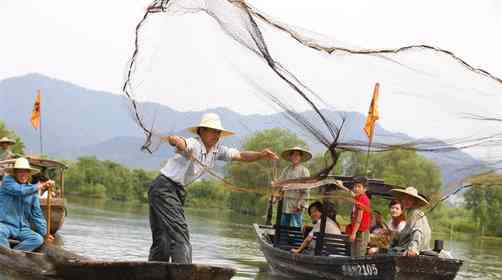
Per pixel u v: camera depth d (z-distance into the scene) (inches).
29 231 435.8
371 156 448.5
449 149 350.6
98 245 701.3
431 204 454.6
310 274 536.4
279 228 622.5
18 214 434.3
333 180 433.7
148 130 323.9
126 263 340.8
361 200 473.7
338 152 353.4
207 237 971.9
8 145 802.8
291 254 557.6
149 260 361.1
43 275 377.4
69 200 2117.4
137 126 323.0
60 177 767.1
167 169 352.2
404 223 494.6
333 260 507.8
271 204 697.0
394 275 454.3
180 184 353.7
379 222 573.9
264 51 310.8
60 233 792.9
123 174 2746.1
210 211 2273.6
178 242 351.9
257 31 310.3
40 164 757.9
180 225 353.1
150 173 2736.2
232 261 674.2
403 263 451.5
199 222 1449.3
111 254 632.4
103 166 2753.4
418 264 453.1
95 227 940.6
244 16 309.3
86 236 786.8
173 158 353.4
